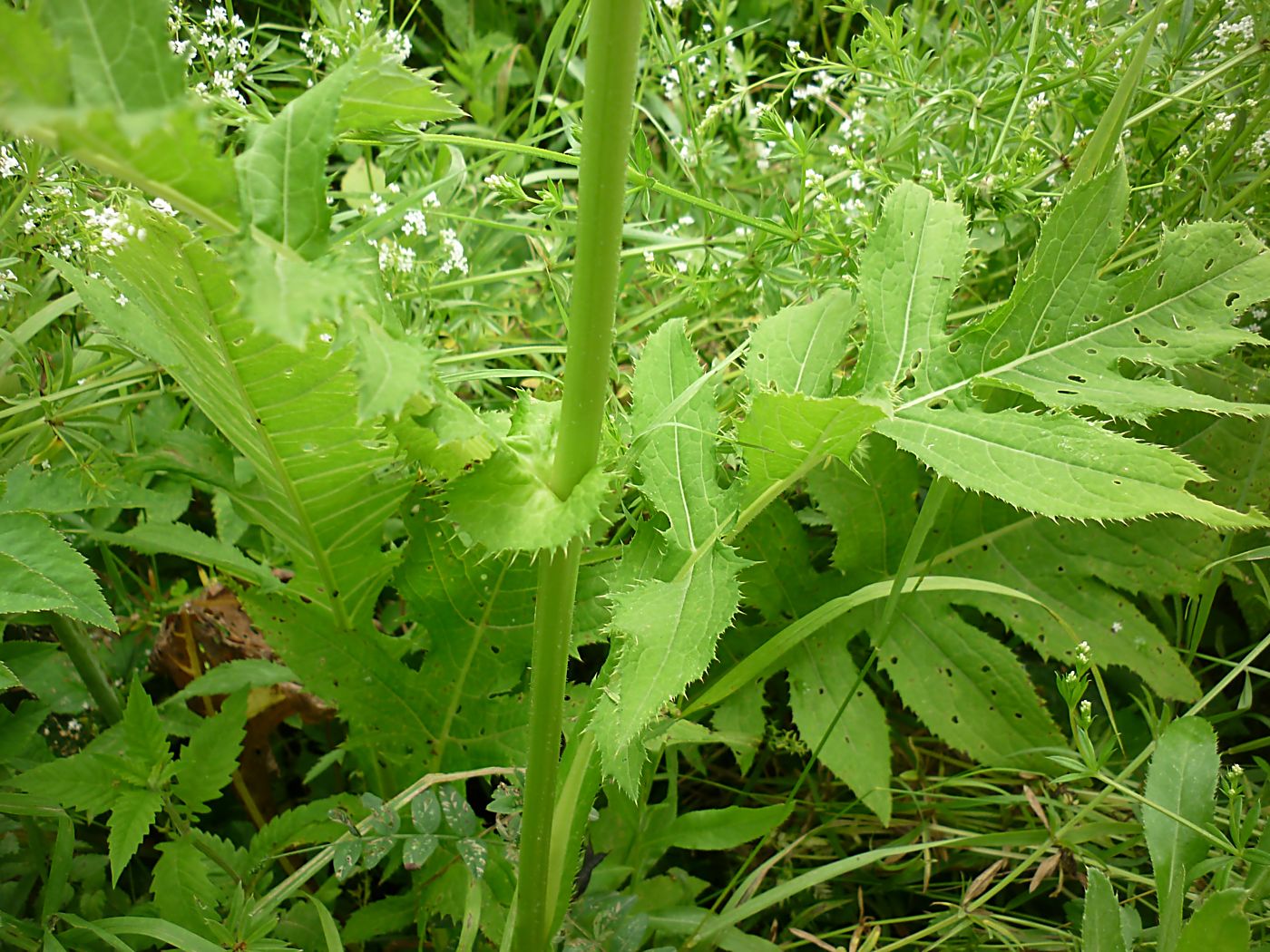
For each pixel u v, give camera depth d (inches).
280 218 12.0
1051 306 17.3
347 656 20.7
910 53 25.2
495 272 26.1
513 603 20.4
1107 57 24.3
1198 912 16.0
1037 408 22.1
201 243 14.2
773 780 24.6
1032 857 20.4
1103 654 23.6
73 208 19.6
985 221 24.2
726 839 20.7
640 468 17.5
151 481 24.2
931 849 23.4
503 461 14.8
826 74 26.1
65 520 22.9
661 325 18.5
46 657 22.6
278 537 20.7
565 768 17.9
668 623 15.6
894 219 18.3
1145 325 17.0
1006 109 26.1
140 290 16.3
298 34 32.6
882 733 23.0
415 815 18.2
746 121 29.8
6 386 22.2
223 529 24.5
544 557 15.2
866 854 20.5
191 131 10.2
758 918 23.0
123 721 18.3
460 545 20.0
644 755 17.5
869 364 17.9
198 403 19.0
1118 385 16.8
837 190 26.1
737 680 19.6
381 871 22.7
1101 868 20.4
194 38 21.6
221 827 23.1
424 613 20.6
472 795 23.8
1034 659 27.1
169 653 24.2
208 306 15.2
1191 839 18.3
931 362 17.6
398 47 22.4
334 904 22.4
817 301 18.7
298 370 16.3
